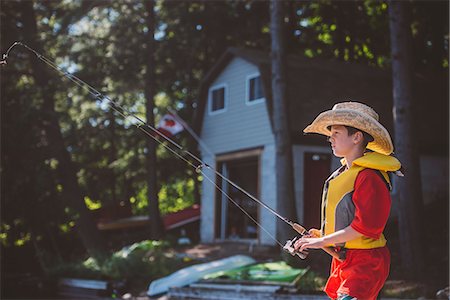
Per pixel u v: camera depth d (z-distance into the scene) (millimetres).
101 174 31172
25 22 21688
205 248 21359
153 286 15516
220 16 28234
